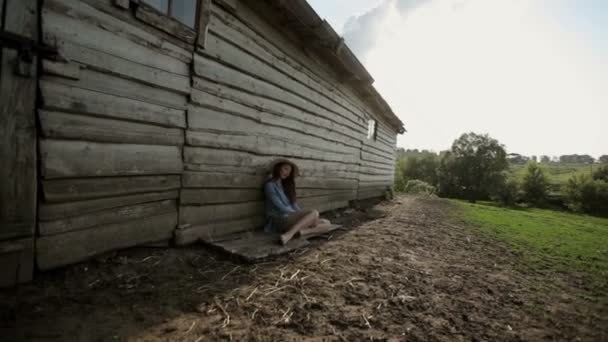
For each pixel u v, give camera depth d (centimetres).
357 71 616
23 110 188
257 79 402
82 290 208
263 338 177
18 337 152
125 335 166
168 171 288
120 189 248
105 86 230
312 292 247
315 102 567
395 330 200
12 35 177
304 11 388
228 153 362
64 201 213
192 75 305
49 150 202
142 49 255
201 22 302
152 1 266
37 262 202
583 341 208
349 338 185
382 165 1165
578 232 802
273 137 445
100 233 238
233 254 305
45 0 192
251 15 380
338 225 516
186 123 303
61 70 202
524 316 240
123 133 246
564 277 358
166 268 263
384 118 1119
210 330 180
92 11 218
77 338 158
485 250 464
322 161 615
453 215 914
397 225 612
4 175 182
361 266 323
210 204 346
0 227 182
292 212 398
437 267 348
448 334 201
